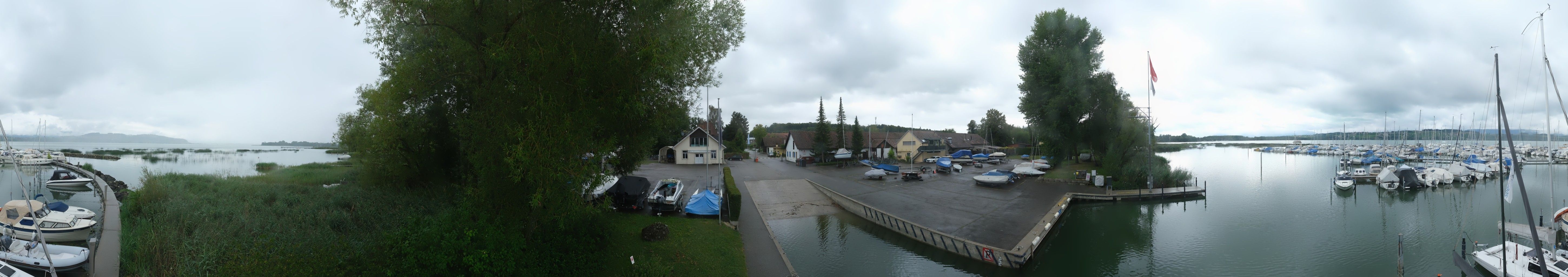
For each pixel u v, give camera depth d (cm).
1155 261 1958
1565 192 3650
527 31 1073
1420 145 8662
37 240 1499
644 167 5206
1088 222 2639
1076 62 4231
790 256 1900
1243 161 7725
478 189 1262
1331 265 1898
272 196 2027
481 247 1127
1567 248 1828
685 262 1561
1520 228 2208
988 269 1784
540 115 1080
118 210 1897
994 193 3256
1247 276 1798
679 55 1384
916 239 2067
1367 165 6450
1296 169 5950
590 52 1130
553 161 1091
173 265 1177
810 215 2595
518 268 1152
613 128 1342
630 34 1223
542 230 1324
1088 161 5494
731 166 5503
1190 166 6475
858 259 1878
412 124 2130
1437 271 1817
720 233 1956
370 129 2186
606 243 1545
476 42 1230
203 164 6531
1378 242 2195
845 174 4556
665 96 1662
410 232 1166
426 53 1680
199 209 1636
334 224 1577
